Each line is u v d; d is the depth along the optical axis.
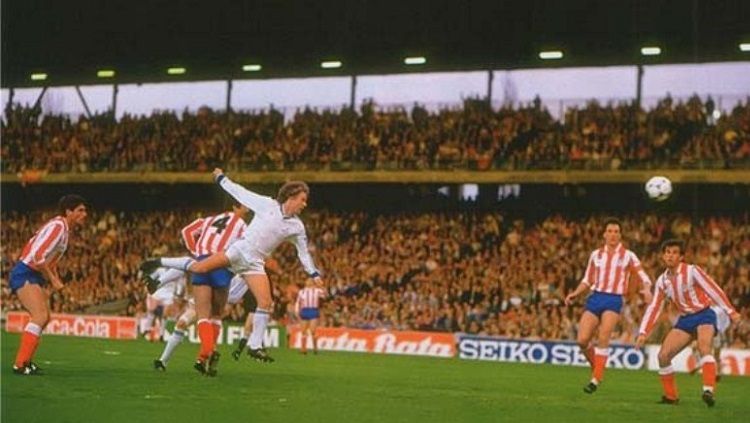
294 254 45.38
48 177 53.19
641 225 42.66
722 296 15.08
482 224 45.09
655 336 34.69
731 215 42.72
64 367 18.67
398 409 12.81
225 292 16.78
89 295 47.75
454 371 25.42
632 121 43.94
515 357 34.09
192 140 51.59
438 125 47.44
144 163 51.59
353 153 48.06
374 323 41.50
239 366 22.14
